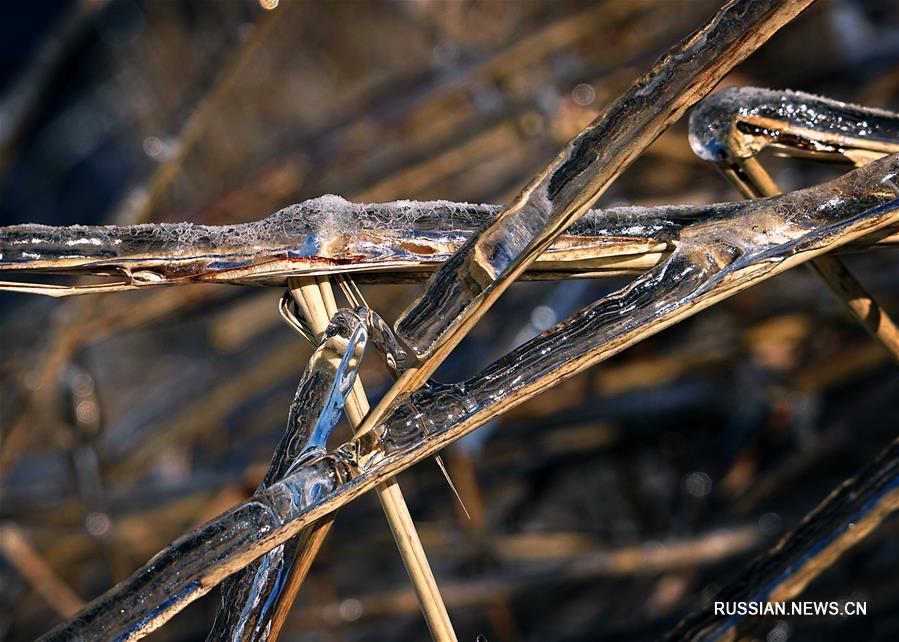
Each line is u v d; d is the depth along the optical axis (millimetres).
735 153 602
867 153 602
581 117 1151
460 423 570
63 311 976
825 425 1096
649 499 1153
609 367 1188
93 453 1094
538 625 1072
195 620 1121
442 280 566
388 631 1095
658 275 578
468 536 1054
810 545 623
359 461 567
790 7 564
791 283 1170
